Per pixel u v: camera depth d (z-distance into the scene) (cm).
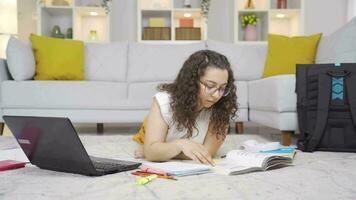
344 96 217
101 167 139
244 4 510
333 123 218
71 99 329
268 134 339
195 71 148
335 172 142
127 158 190
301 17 484
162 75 388
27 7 533
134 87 358
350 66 222
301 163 167
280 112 251
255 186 118
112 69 388
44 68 359
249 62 393
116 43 400
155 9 488
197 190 113
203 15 485
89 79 387
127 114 333
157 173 133
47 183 122
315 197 105
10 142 266
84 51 391
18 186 119
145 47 399
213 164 147
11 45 339
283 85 248
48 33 502
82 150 125
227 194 108
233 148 233
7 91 330
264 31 500
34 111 332
